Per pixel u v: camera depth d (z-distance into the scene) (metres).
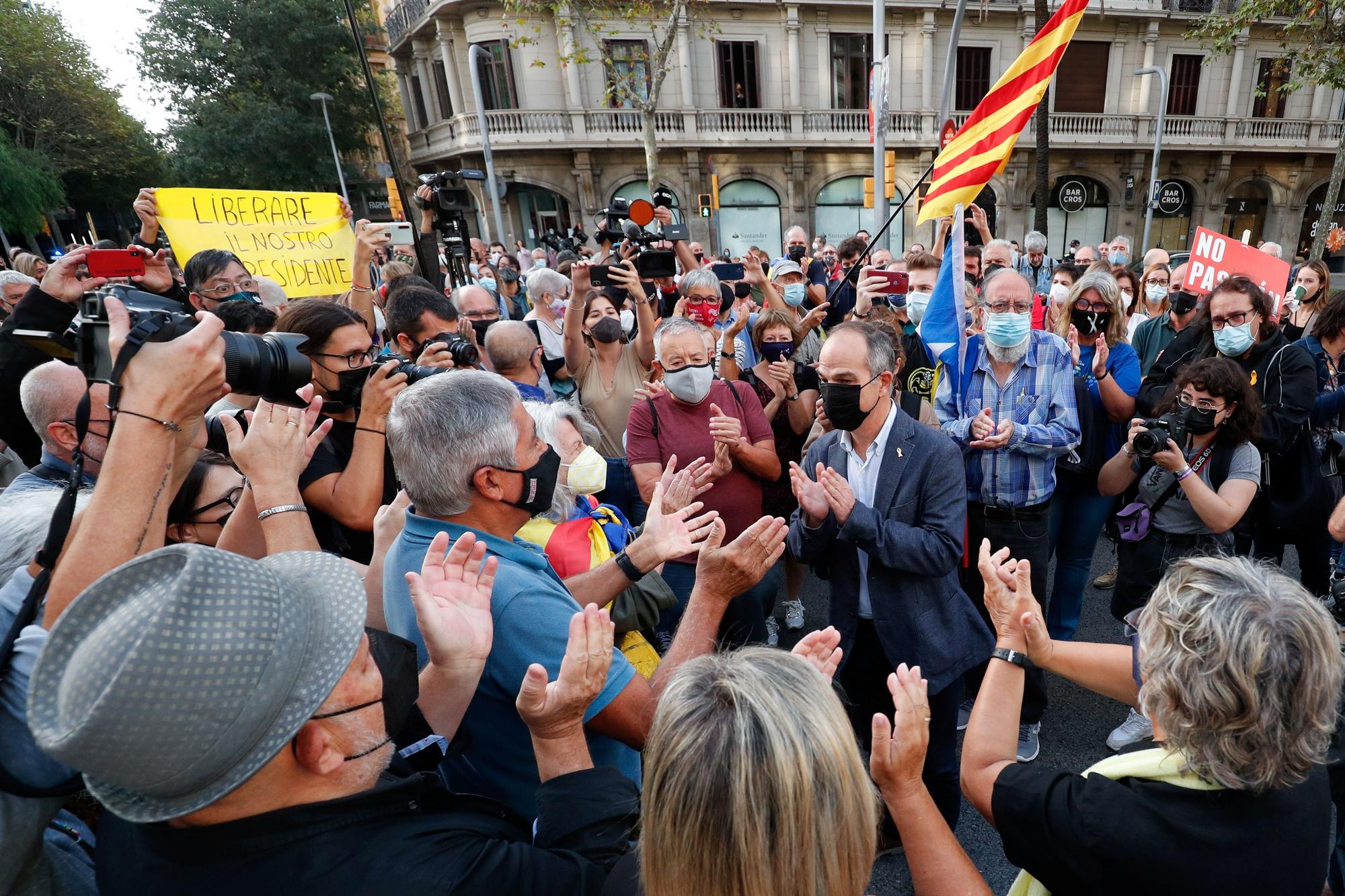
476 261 9.84
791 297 4.73
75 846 1.19
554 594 1.30
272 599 0.77
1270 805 0.96
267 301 3.59
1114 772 1.07
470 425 1.27
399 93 24.00
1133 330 5.24
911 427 2.05
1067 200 21.14
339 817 0.85
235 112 20.27
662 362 2.72
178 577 0.72
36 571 1.13
